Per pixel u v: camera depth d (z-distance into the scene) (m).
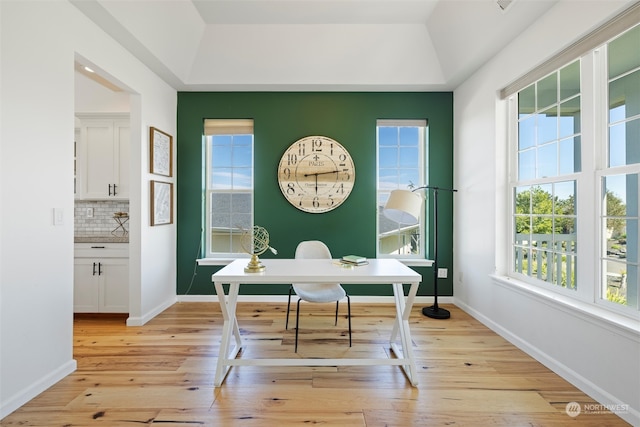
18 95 1.64
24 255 1.67
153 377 1.94
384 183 3.61
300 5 2.69
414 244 3.64
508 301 2.51
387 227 3.63
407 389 1.82
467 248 3.19
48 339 1.82
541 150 2.30
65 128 1.94
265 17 2.85
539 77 2.21
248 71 3.22
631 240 1.62
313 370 2.04
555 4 2.00
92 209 3.60
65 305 1.94
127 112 3.32
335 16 2.84
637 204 1.59
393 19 2.88
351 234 3.51
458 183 3.39
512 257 2.61
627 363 1.53
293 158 3.48
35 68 1.73
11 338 1.61
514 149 2.60
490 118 2.75
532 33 2.22
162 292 3.23
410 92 3.51
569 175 2.01
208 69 3.22
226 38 3.04
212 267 3.53
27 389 1.69
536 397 1.74
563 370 1.93
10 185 1.60
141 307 2.84
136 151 2.83
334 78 3.25
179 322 2.89
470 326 2.81
